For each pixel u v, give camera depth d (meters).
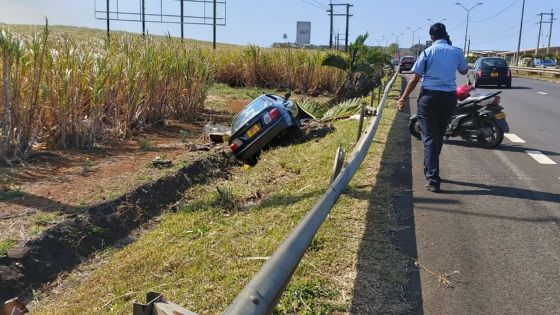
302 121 10.55
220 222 5.38
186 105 12.71
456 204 5.95
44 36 7.94
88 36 11.32
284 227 4.97
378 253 4.43
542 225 5.29
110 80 9.37
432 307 3.65
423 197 6.20
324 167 7.14
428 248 4.66
